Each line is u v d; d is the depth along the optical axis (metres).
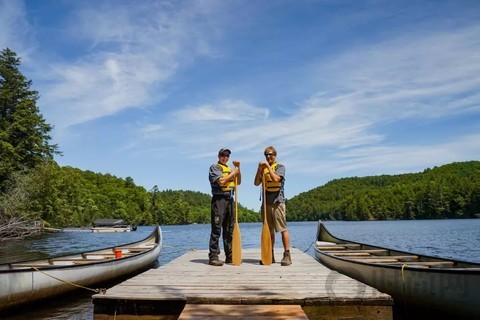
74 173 57.16
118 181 123.12
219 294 4.17
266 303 3.99
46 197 39.06
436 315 5.42
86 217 76.12
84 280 7.57
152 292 4.31
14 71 39.78
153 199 120.75
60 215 42.28
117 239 32.88
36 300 6.61
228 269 6.05
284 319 3.48
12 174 34.91
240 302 4.00
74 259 9.01
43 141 40.28
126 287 4.60
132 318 4.09
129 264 9.34
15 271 6.06
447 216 101.88
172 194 179.38
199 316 3.59
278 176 6.39
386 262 7.65
